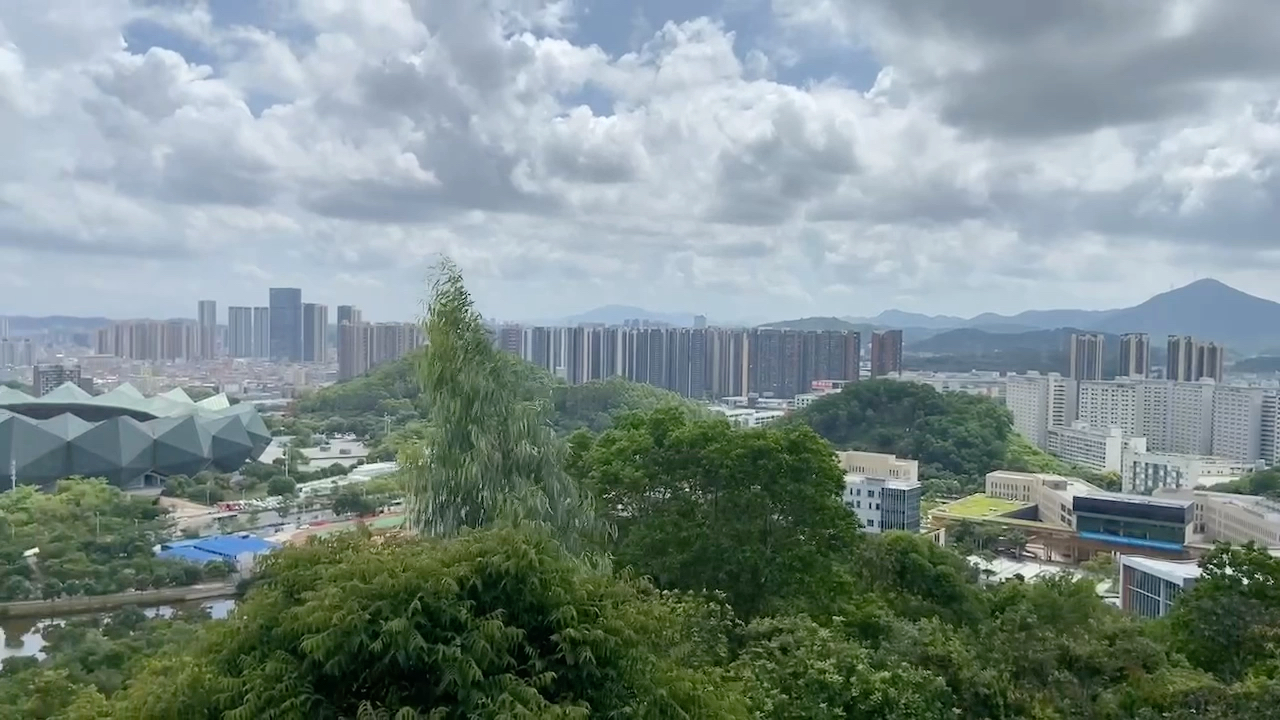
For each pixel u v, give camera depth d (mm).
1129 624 20984
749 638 16344
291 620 8477
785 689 13773
